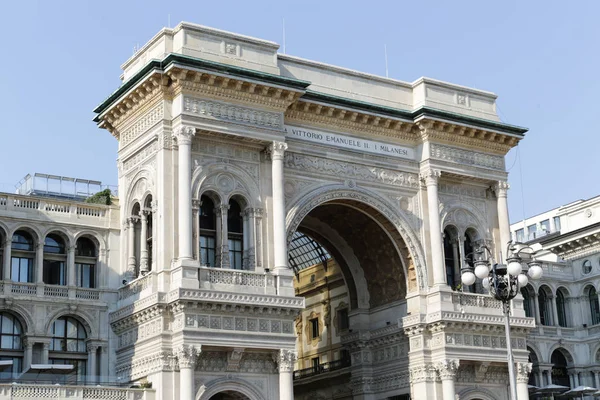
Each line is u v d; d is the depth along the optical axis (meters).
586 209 91.12
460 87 68.69
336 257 71.81
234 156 58.19
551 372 82.12
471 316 62.97
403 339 65.31
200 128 56.09
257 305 54.72
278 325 55.81
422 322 63.12
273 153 58.62
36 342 55.94
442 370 61.81
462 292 64.38
